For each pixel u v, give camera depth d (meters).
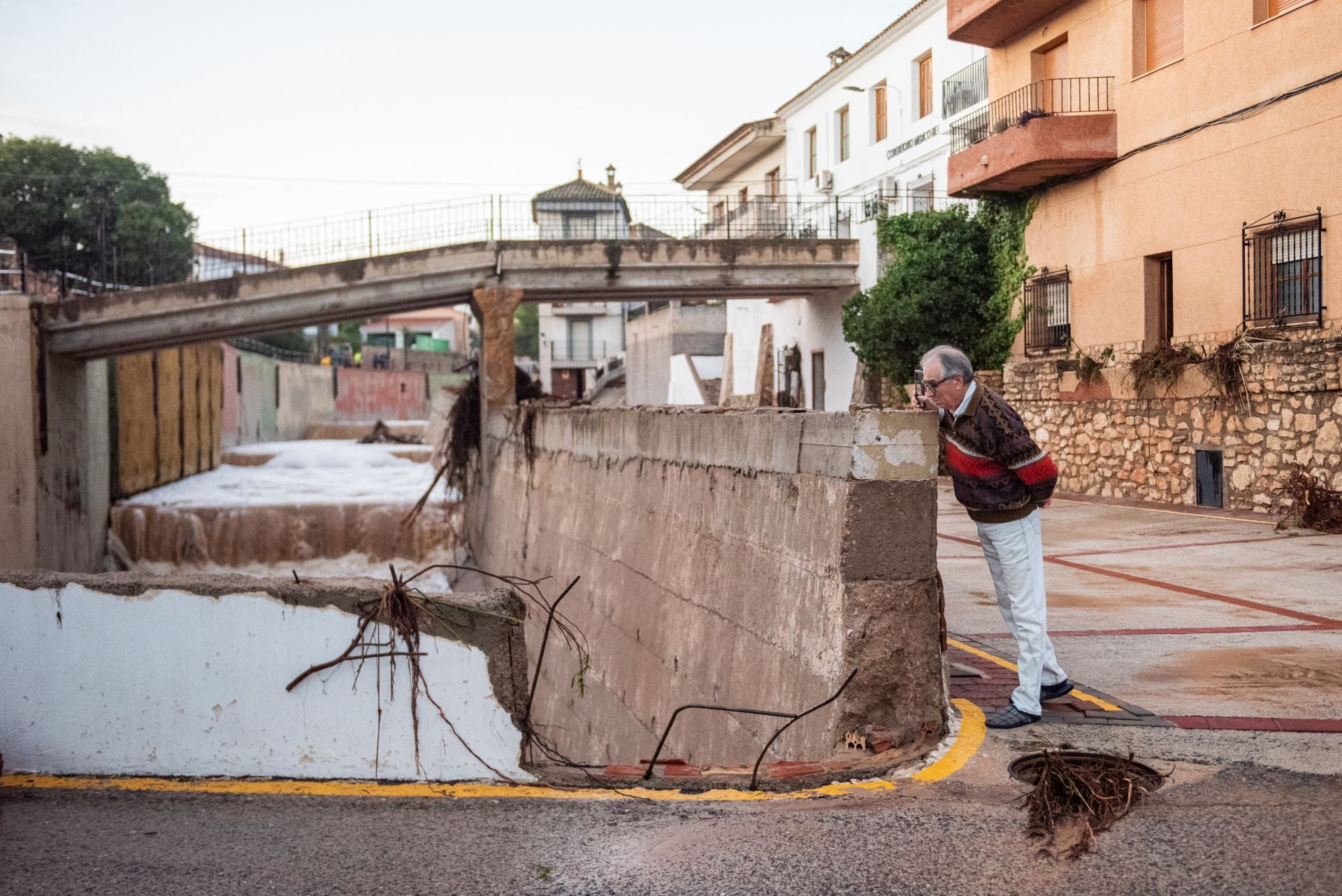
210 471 36.28
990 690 5.93
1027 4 19.80
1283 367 14.38
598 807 4.34
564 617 13.45
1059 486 19.91
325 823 4.16
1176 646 6.96
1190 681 6.02
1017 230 21.61
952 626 8.03
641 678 9.80
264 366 49.28
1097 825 3.88
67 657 4.77
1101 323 19.06
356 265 24.77
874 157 30.11
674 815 4.21
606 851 3.82
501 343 24.25
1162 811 4.00
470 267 25.23
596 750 11.24
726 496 7.94
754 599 7.02
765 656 6.66
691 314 44.97
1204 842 3.67
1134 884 3.37
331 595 4.68
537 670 4.84
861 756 5.04
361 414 63.59
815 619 5.84
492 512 21.62
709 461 8.41
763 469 7.10
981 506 5.18
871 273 26.98
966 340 22.95
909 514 5.31
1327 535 12.40
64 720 4.76
